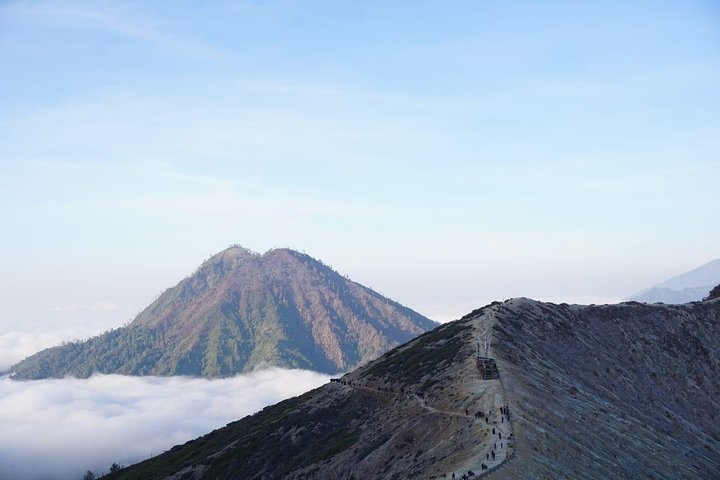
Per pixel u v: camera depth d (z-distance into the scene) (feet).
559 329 495.41
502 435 258.98
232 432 527.40
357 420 390.63
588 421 325.01
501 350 395.96
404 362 452.35
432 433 298.35
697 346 552.41
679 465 334.65
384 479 277.03
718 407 491.31
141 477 490.90
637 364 501.56
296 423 430.61
